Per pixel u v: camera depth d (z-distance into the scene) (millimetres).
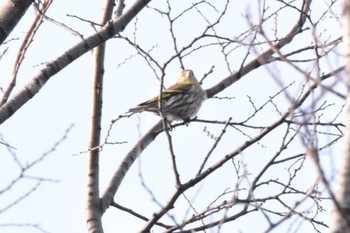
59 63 12539
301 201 9094
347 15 7992
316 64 8938
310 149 7438
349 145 7375
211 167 11945
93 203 14141
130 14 13297
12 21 11617
